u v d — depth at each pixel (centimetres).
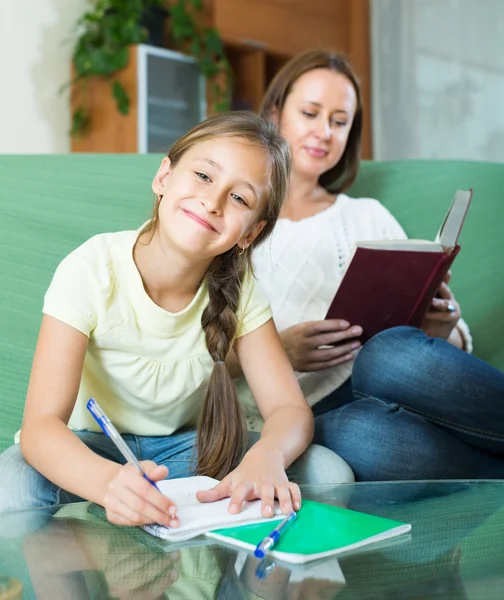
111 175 152
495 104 405
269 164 112
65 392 104
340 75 166
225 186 107
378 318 139
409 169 179
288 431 108
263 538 76
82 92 347
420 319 140
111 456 117
